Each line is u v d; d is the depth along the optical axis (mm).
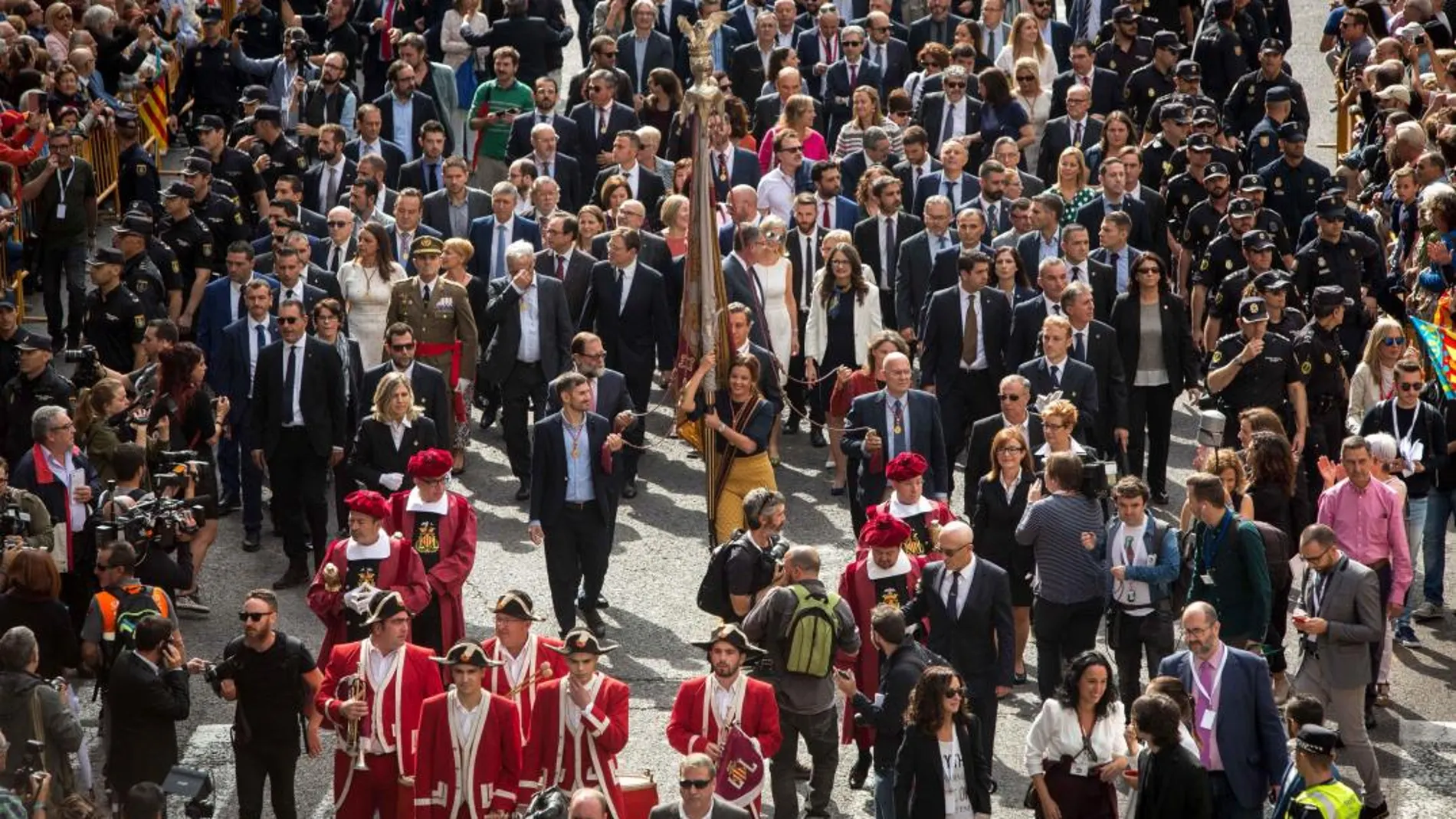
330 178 62531
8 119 58812
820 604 36438
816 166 58188
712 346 45406
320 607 38656
